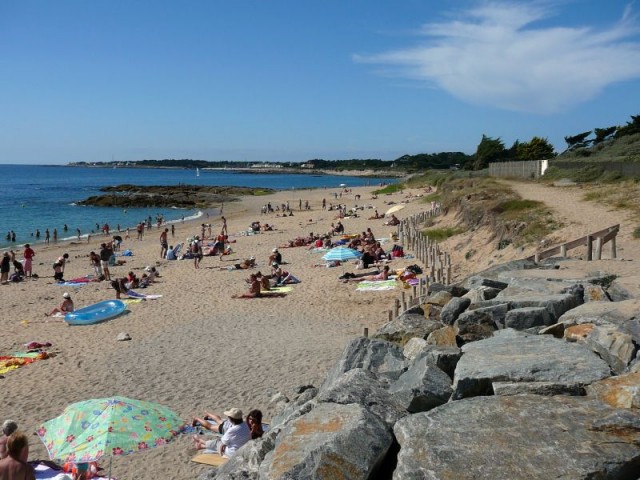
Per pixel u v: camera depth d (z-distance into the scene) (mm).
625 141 65375
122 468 10078
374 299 22688
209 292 25922
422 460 4758
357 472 4984
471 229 32625
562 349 6738
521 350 6828
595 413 5117
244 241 44562
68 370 15555
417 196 78875
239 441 10211
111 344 17969
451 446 4875
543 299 9273
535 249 23312
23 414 12656
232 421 10406
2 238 53750
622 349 6539
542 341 7129
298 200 93438
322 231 48812
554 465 4488
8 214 79188
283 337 17875
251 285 24891
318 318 20344
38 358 16562
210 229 52531
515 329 8523
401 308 18938
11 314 22812
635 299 8695
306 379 13922
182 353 16672
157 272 30672
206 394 13375
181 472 9859
